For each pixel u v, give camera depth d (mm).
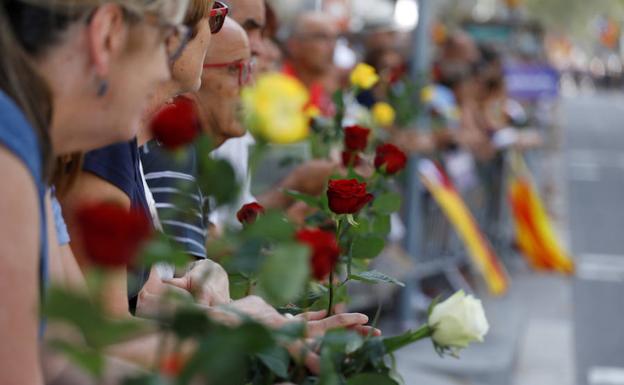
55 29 3293
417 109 12438
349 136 6883
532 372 14188
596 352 15242
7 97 3203
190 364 2908
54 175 4402
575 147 45500
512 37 27406
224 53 6000
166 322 3002
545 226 19438
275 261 3146
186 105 4137
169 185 5129
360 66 9133
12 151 3133
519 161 19062
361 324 4301
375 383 3730
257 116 4844
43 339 3258
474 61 17781
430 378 11539
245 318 3084
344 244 5434
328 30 12141
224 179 3852
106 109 3434
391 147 6453
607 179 34594
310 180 7812
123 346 3801
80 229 2686
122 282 4352
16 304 3092
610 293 18609
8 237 3094
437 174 14594
